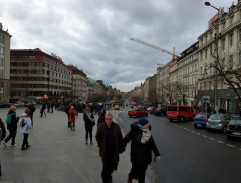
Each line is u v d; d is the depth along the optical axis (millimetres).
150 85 130375
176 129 18125
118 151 4773
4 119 19531
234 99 29078
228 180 5711
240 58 27812
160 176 6023
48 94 82062
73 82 114875
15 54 81750
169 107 27281
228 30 31859
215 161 7668
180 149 9734
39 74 79812
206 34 41750
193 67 49969
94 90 166000
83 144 9352
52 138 10695
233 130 12492
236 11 29969
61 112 33219
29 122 8125
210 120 16312
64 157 7121
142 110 33344
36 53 80375
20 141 9688
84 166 6188
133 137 4395
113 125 4828
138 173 4418
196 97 37688
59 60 93875
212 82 37125
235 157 8281
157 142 11547
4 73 55156
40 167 5996
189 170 6590
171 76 73250
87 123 9375
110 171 4750
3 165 6098
